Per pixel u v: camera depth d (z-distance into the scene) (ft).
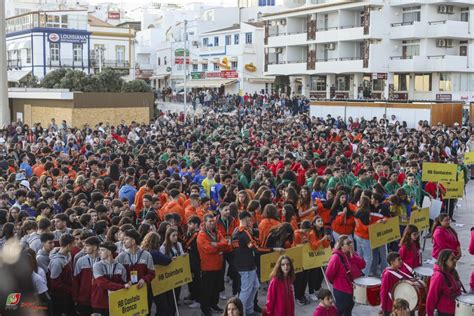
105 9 354.13
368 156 64.28
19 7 300.20
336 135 92.48
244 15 277.85
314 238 36.40
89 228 35.32
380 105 127.85
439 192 56.39
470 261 48.57
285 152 70.08
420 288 29.09
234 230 36.04
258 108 175.32
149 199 40.27
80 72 165.07
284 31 214.90
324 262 36.94
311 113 143.95
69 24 214.28
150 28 306.14
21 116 146.61
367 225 40.78
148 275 29.71
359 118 129.49
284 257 28.04
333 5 191.52
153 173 52.21
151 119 144.87
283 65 214.48
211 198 49.11
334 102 138.31
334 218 42.65
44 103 140.15
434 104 119.03
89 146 77.25
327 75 202.39
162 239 33.35
